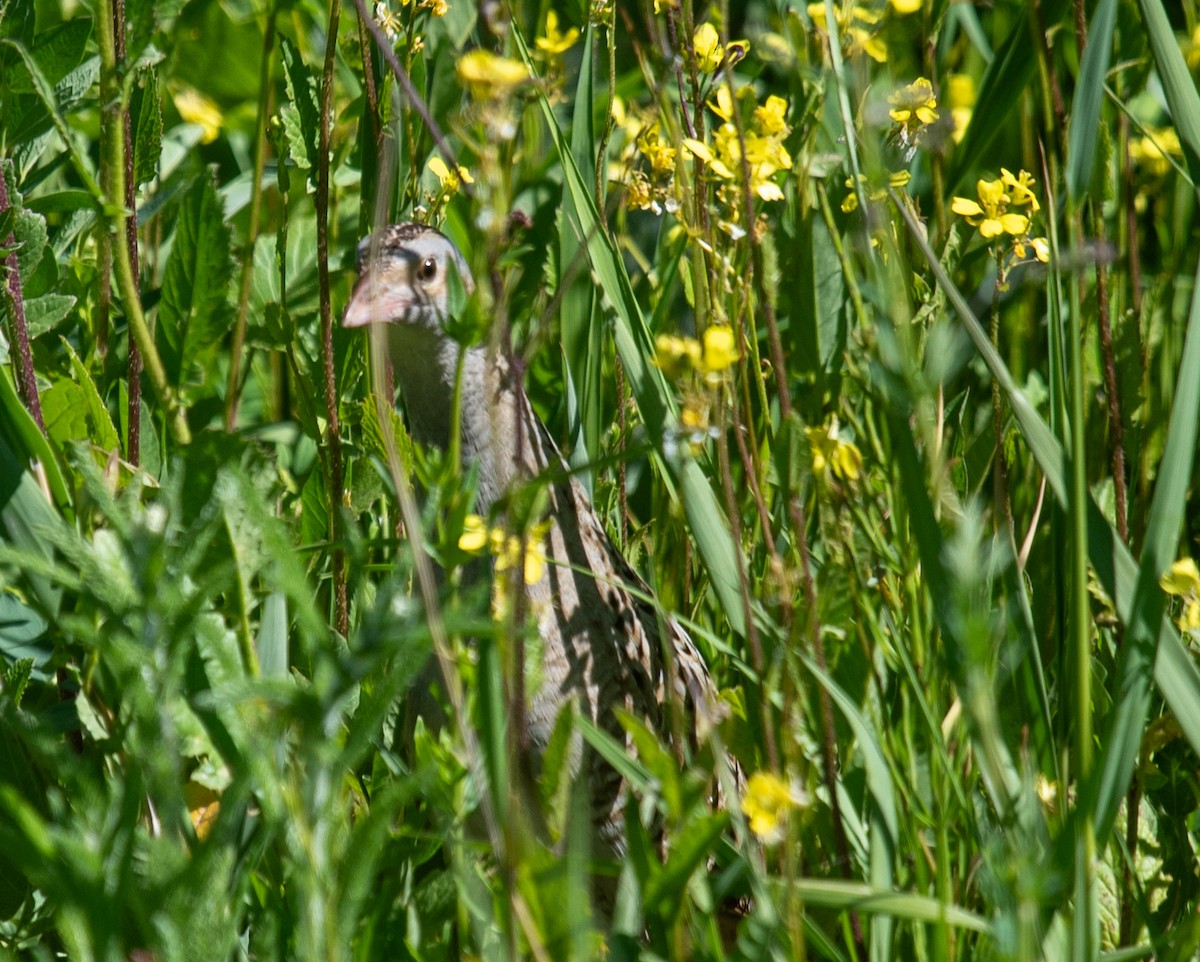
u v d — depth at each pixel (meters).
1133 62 6.80
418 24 7.69
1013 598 5.50
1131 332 6.88
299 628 6.11
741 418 6.28
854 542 5.29
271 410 8.37
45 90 5.59
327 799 3.60
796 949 4.15
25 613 5.93
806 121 6.74
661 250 7.67
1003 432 6.37
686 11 5.83
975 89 8.76
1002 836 4.10
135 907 3.49
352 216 8.47
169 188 6.98
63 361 7.01
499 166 5.04
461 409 6.43
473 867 4.67
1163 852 5.66
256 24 9.22
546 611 5.91
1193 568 5.08
